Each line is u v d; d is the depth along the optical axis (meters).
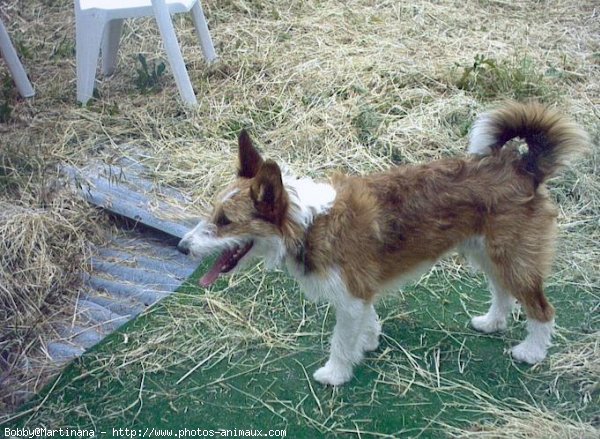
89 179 2.30
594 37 3.03
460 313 1.91
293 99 2.64
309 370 1.76
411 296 1.96
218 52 2.96
